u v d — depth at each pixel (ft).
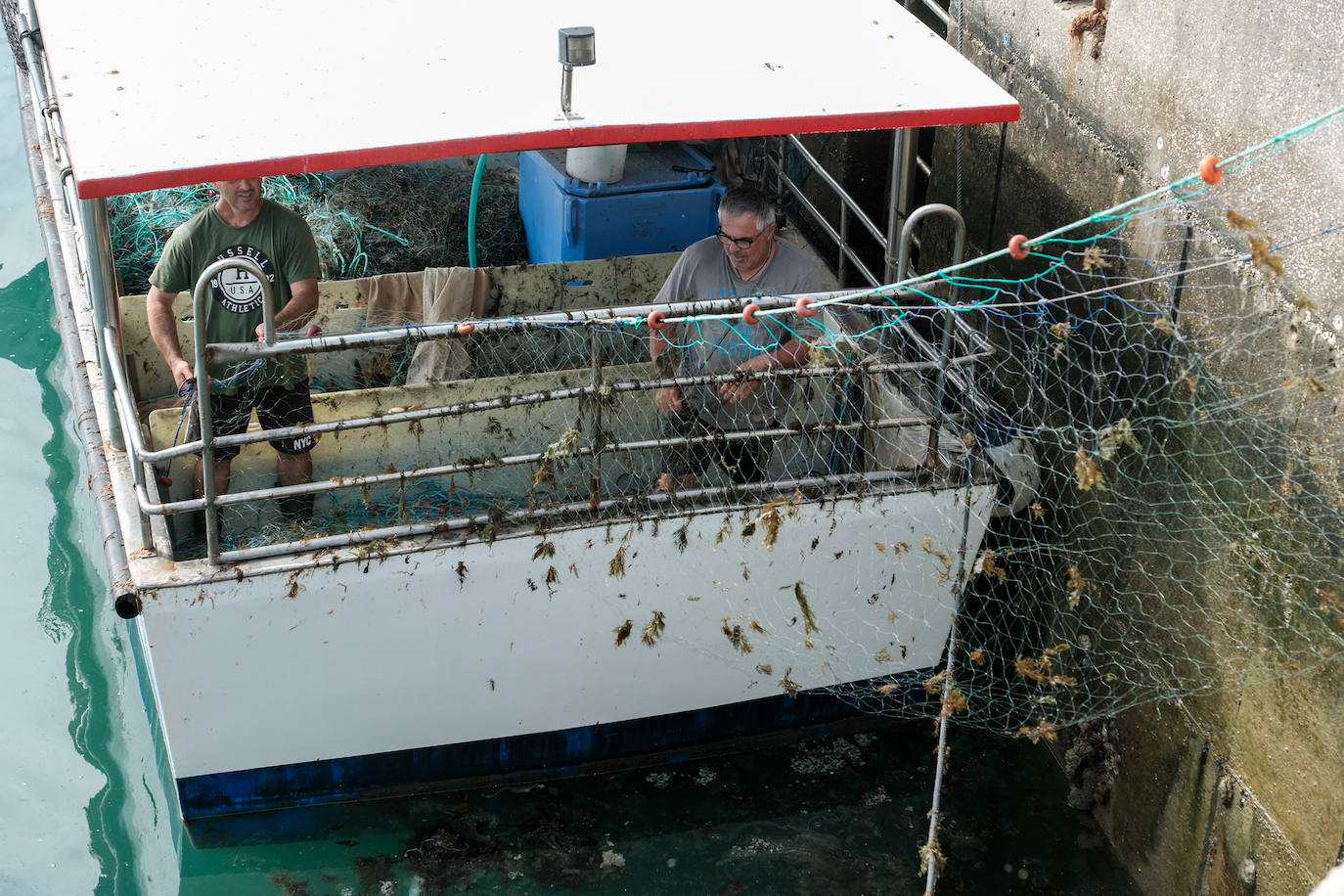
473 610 13.50
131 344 16.76
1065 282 14.69
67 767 15.58
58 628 17.63
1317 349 10.73
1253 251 10.00
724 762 15.71
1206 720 12.72
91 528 19.30
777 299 12.75
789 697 15.56
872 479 13.97
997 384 16.24
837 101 12.78
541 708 14.65
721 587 14.11
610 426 15.57
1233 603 12.10
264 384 14.21
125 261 18.81
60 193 18.76
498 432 15.35
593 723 14.99
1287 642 11.43
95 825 14.83
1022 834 14.79
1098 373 14.05
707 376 13.02
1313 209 10.73
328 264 19.30
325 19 14.02
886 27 14.62
